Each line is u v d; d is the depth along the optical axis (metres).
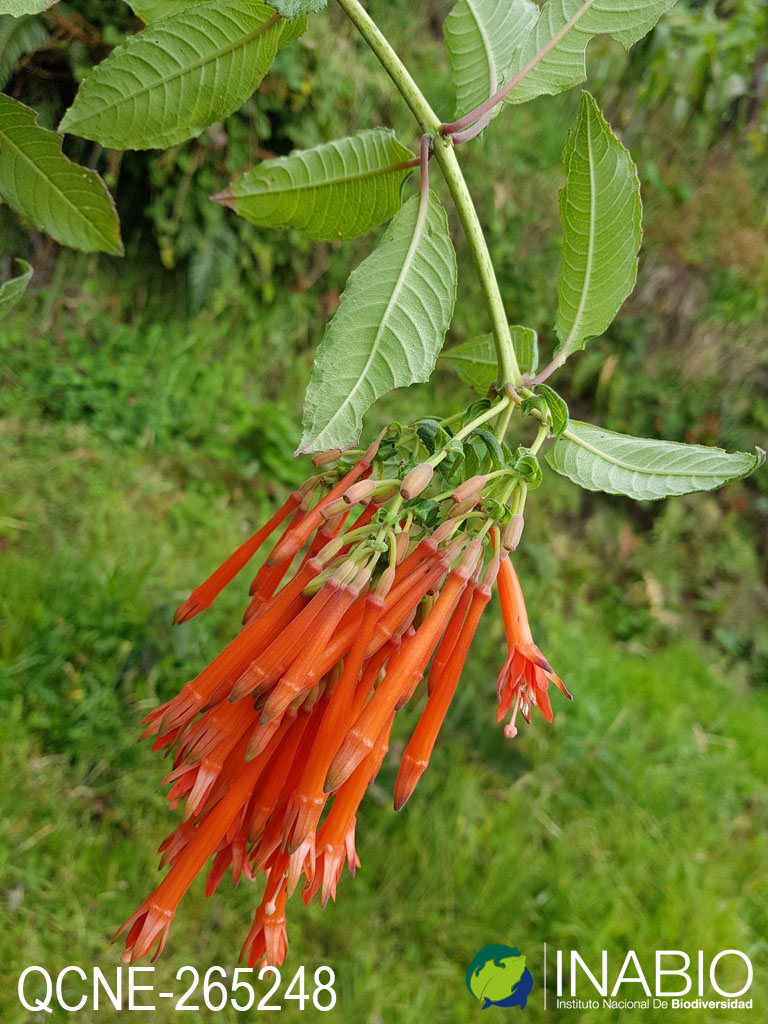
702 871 0.82
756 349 1.37
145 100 0.21
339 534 0.20
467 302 1.22
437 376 1.20
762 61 1.22
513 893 0.73
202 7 0.19
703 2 1.21
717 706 1.09
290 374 1.12
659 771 0.91
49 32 0.84
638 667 1.09
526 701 0.20
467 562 0.18
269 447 1.04
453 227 1.19
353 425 0.19
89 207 0.23
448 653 0.19
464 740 0.81
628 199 0.20
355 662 0.17
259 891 0.66
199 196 1.00
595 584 1.23
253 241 1.05
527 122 1.24
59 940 0.59
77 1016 0.57
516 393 0.20
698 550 1.29
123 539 0.84
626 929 0.73
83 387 0.94
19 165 0.22
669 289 1.34
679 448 0.21
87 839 0.64
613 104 1.29
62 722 0.67
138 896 0.63
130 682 0.71
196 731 0.18
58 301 0.98
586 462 0.21
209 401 1.03
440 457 0.18
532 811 0.81
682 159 1.34
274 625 0.18
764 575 1.33
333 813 0.18
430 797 0.77
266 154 1.04
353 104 1.08
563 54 0.21
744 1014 0.70
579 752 0.87
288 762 0.19
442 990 0.67
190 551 0.89
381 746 0.18
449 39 0.23
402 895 0.71
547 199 1.26
